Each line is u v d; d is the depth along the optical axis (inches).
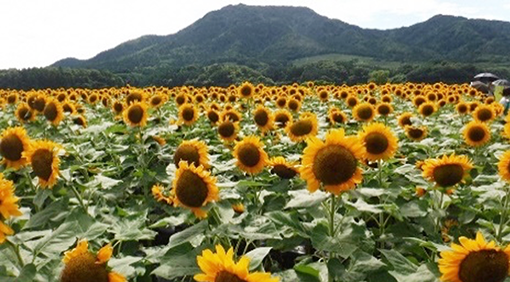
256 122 418.9
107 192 273.0
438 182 210.4
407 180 271.6
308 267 155.3
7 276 143.3
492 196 217.6
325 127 508.4
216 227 175.9
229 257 110.7
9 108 804.6
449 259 131.5
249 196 243.3
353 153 163.3
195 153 215.5
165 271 147.7
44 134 427.5
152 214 272.2
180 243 156.9
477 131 346.9
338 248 149.0
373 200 255.4
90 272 127.7
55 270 146.2
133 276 164.1
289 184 259.9
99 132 379.9
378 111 558.6
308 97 982.4
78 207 199.8
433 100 808.3
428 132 455.2
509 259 128.6
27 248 171.2
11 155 231.0
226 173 302.8
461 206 229.3
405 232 224.7
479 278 127.4
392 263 158.1
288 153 371.9
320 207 186.1
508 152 208.1
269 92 953.5
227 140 364.2
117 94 1019.3
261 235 157.6
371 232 214.5
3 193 139.8
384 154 230.1
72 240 156.4
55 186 217.8
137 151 344.2
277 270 224.7
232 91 948.6
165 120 519.2
